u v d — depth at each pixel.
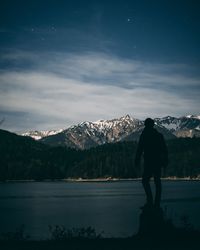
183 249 12.96
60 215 76.00
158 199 16.64
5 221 64.19
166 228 16.12
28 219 67.69
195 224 41.34
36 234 44.03
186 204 97.12
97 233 42.78
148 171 16.61
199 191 176.75
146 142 16.61
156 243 14.29
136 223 56.88
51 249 13.55
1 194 178.00
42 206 106.06
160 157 16.61
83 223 57.88
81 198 145.75
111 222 58.53
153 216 16.30
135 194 166.75
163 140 16.72
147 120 16.80
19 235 18.25
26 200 138.00
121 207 97.25
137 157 16.75
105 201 125.38
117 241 15.04
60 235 17.58
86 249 13.35
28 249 13.67
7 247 14.28
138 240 15.09
